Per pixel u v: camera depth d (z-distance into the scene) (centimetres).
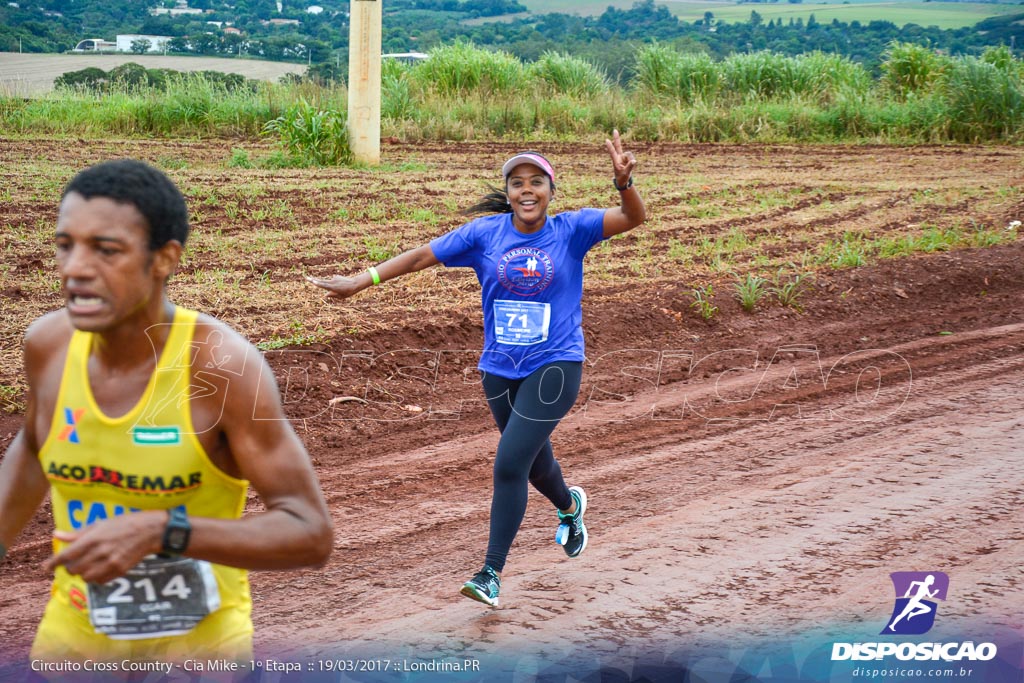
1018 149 2395
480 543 618
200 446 272
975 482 703
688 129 2556
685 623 522
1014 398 884
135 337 269
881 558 593
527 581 571
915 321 1118
